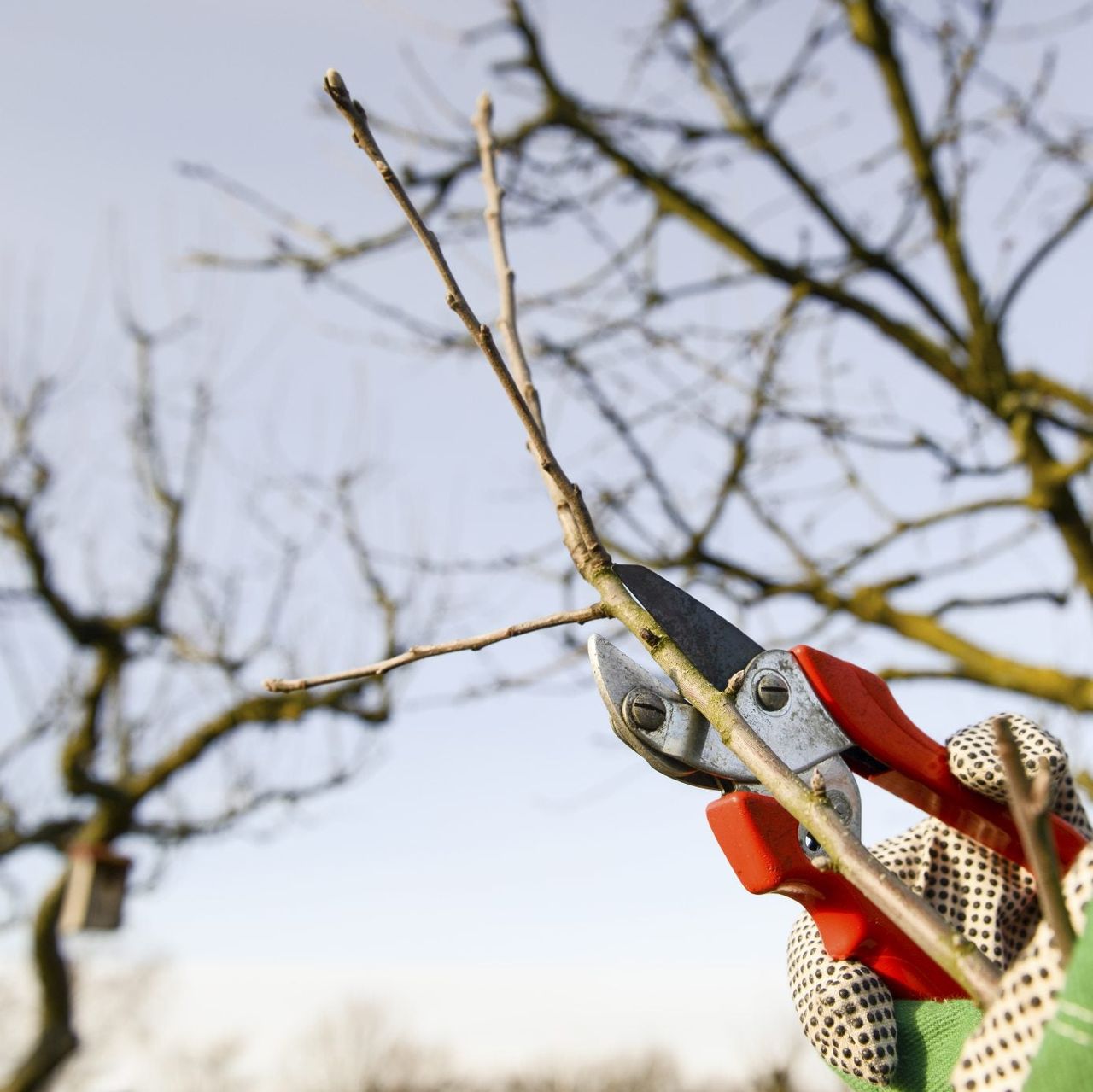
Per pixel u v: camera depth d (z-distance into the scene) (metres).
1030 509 4.98
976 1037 0.83
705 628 1.18
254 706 7.94
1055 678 4.86
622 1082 26.81
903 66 5.25
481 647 1.13
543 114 5.62
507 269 1.57
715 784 1.19
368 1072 30.77
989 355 5.35
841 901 1.16
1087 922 0.73
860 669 1.19
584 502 1.12
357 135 1.08
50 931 8.44
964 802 1.17
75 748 7.82
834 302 5.56
